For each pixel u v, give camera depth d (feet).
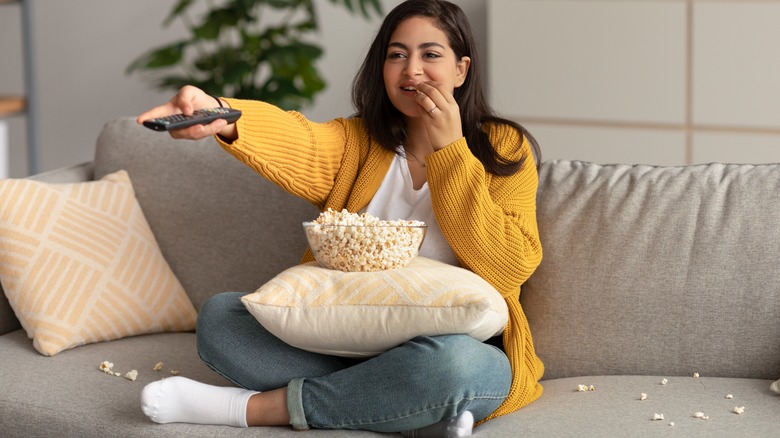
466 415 5.43
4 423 6.04
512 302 6.41
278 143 6.33
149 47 15.74
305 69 13.66
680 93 12.79
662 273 6.53
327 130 6.84
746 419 5.47
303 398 5.60
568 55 13.19
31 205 7.19
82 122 16.21
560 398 6.07
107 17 15.84
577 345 6.63
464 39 6.77
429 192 6.65
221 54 13.55
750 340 6.33
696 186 6.77
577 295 6.67
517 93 13.53
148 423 5.73
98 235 7.29
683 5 12.60
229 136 6.09
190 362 6.72
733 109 12.59
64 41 16.06
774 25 12.24
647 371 6.48
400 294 5.57
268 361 5.83
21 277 6.94
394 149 6.81
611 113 13.12
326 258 5.87
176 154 7.92
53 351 6.72
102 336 7.00
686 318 6.43
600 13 12.96
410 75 6.50
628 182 6.93
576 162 7.27
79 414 5.90
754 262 6.40
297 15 15.19
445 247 6.49
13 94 16.31
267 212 7.54
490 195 6.52
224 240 7.59
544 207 6.98
